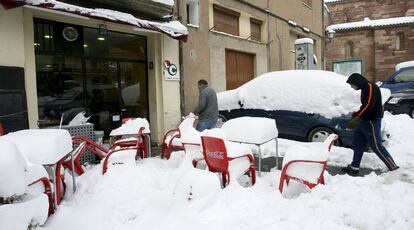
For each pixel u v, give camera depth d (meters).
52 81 6.81
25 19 5.96
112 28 7.80
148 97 8.95
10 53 5.58
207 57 10.33
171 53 8.95
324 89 7.15
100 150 5.89
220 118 8.44
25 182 2.89
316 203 3.83
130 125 5.98
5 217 2.68
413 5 27.67
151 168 5.40
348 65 22.39
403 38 25.88
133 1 7.55
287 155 4.28
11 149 2.82
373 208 3.61
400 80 12.48
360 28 26.89
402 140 7.61
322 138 7.10
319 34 20.28
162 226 3.47
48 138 3.73
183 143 5.13
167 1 8.38
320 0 20.45
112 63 8.08
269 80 7.92
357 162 5.55
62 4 5.83
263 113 7.82
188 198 3.79
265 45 13.52
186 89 9.53
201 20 10.07
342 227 3.32
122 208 3.88
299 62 13.75
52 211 3.67
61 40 6.98
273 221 3.49
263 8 13.29
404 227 3.27
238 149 4.43
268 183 4.76
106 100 7.95
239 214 3.66
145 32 8.41
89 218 3.64
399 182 4.14
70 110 7.15
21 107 5.72
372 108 5.23
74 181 4.59
